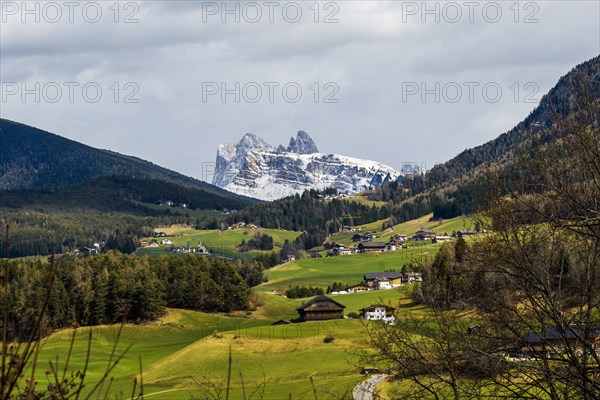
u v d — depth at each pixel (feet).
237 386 269.85
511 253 46.14
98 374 298.56
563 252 46.29
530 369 44.83
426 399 48.96
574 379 43.45
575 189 44.80
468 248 48.70
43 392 24.22
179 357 333.21
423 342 47.73
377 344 48.91
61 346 333.01
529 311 47.34
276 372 291.99
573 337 46.37
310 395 208.13
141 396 25.04
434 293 48.75
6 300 23.76
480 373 45.80
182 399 255.09
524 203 46.26
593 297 44.55
